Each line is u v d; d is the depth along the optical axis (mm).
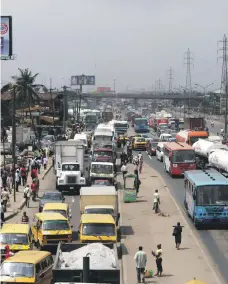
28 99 180000
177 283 42250
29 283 35094
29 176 100062
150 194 83375
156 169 113062
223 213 59375
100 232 48281
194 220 60562
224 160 86750
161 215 67875
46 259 37750
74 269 30156
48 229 50438
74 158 90562
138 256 42344
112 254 34406
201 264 47469
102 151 107688
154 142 140625
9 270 35750
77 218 66188
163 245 53938
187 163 99625
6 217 65375
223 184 59688
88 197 59312
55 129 177250
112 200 59312
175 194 83375
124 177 81000
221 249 52625
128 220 65500
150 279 43312
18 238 45000
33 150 132375
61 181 85250
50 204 58281
